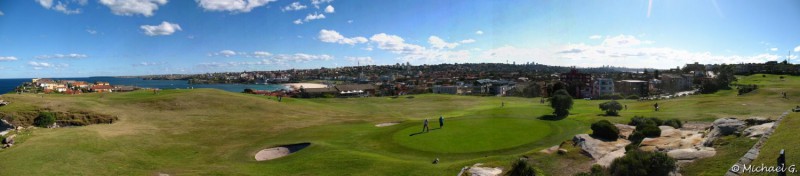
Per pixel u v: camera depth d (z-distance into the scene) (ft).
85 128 124.67
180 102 193.47
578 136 92.94
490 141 103.09
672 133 94.38
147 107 180.96
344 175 78.43
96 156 92.73
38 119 141.49
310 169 83.92
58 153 89.25
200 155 106.93
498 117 152.66
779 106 159.43
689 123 117.80
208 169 89.20
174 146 115.03
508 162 79.05
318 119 177.68
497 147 96.58
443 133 115.96
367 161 86.43
